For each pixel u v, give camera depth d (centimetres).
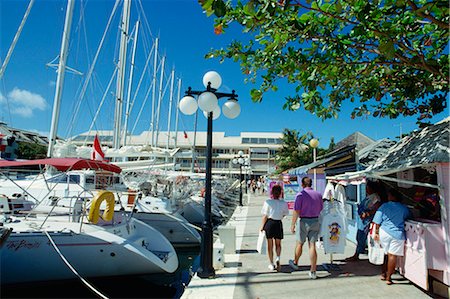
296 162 5050
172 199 1691
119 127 2203
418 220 559
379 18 596
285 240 1052
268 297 532
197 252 1361
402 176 735
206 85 694
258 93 683
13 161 1041
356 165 1339
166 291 906
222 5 405
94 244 845
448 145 505
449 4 479
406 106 817
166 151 2170
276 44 600
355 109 855
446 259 494
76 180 1286
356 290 554
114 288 897
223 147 8462
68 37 1502
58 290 844
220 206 2505
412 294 527
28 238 805
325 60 607
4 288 819
